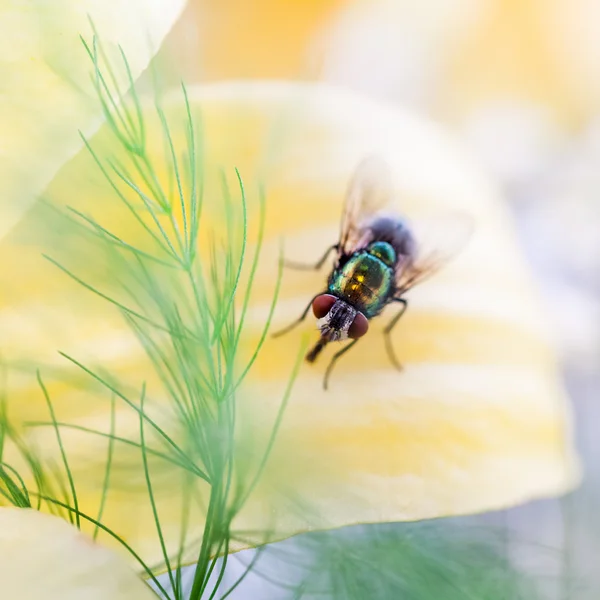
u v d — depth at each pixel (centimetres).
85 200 13
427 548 14
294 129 13
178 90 13
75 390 13
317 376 13
